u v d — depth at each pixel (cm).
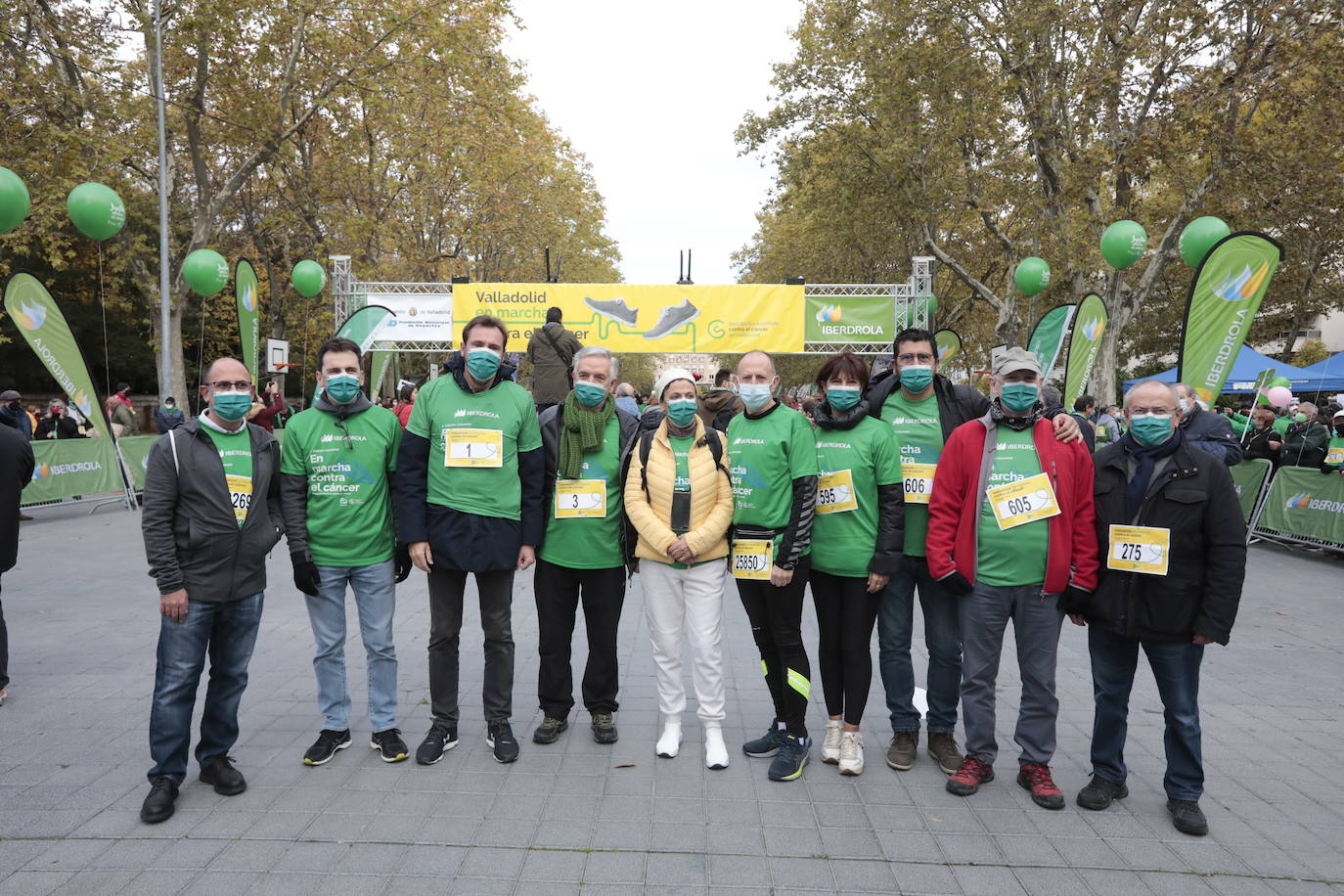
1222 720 478
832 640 407
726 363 2962
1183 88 1459
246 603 370
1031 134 1686
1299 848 333
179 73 1948
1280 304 2859
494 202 2878
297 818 346
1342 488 980
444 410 402
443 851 321
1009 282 2009
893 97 1783
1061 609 373
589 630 433
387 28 1900
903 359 414
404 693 503
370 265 2347
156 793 346
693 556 392
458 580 412
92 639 610
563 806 359
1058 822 352
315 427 394
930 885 303
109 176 1884
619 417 432
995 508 371
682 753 418
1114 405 1644
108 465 1337
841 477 390
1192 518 340
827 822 349
